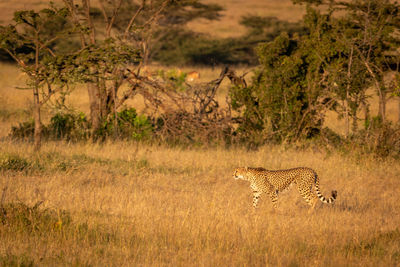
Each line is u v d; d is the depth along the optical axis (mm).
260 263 7230
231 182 13117
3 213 8273
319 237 8336
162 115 19625
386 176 14133
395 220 9766
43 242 7602
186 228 8594
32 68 15391
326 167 14984
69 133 19078
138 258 7168
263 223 9328
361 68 18422
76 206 9727
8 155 13641
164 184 12492
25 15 15117
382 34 18750
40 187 11305
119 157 15688
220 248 7727
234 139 18766
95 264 6875
